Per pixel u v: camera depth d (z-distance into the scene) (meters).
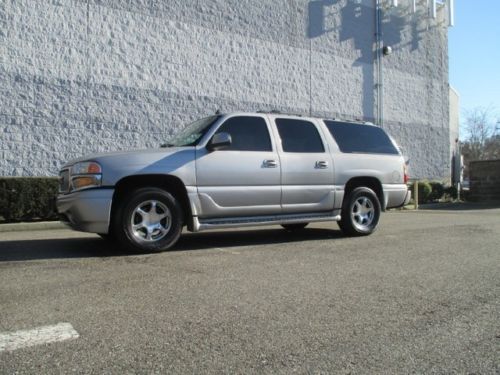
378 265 5.84
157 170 6.44
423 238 8.17
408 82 21.59
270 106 16.62
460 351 3.22
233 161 7.01
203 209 6.79
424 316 3.92
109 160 6.30
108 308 4.01
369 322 3.75
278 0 17.06
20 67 12.07
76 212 6.21
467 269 5.66
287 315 3.88
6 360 2.97
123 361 2.97
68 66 12.73
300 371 2.88
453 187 21.81
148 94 13.98
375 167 8.58
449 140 23.42
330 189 7.95
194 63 14.89
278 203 7.42
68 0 12.78
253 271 5.43
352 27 19.38
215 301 4.24
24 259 6.07
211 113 15.20
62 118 12.61
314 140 7.98
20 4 12.12
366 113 19.75
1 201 10.46
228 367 2.91
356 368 2.93
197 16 15.02
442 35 23.27
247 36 16.16
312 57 17.98
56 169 12.49
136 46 13.82
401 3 21.36
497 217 12.58
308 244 7.45
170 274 5.25
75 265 5.69
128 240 6.30
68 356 3.03
